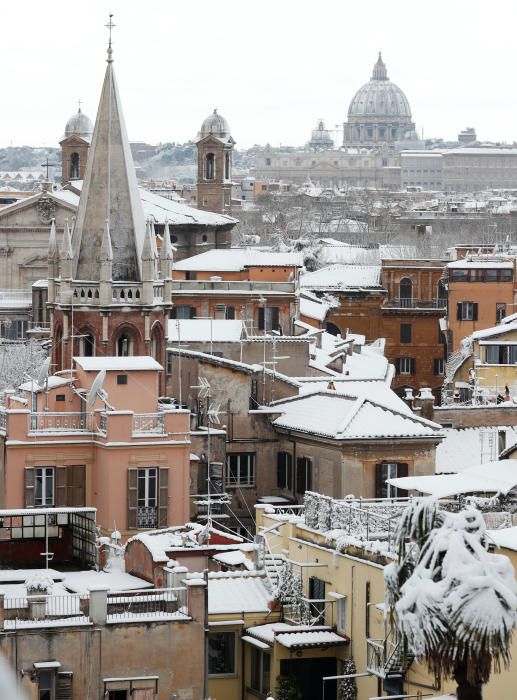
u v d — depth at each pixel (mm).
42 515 103000
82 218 162500
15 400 139125
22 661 80750
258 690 97438
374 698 85125
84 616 82562
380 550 93625
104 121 163625
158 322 162000
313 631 96688
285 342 176625
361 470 138250
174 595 84188
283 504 144500
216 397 148250
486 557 64688
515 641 80062
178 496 133250
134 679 81938
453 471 146375
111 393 137625
